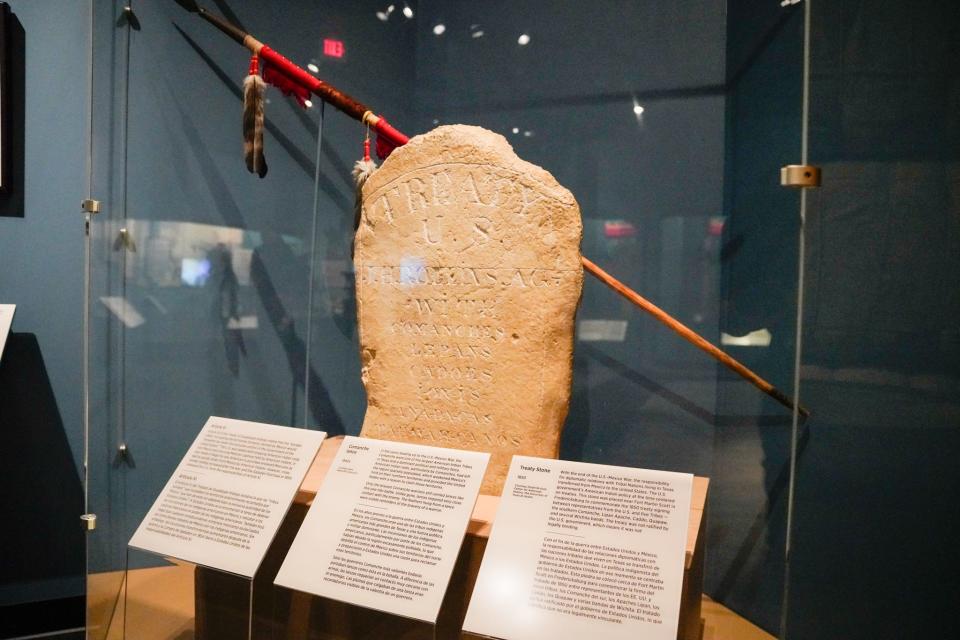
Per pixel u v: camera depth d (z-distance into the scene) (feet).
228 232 5.75
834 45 3.89
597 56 5.68
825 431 4.13
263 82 5.50
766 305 4.75
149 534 4.25
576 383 5.85
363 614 4.21
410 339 4.75
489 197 4.58
